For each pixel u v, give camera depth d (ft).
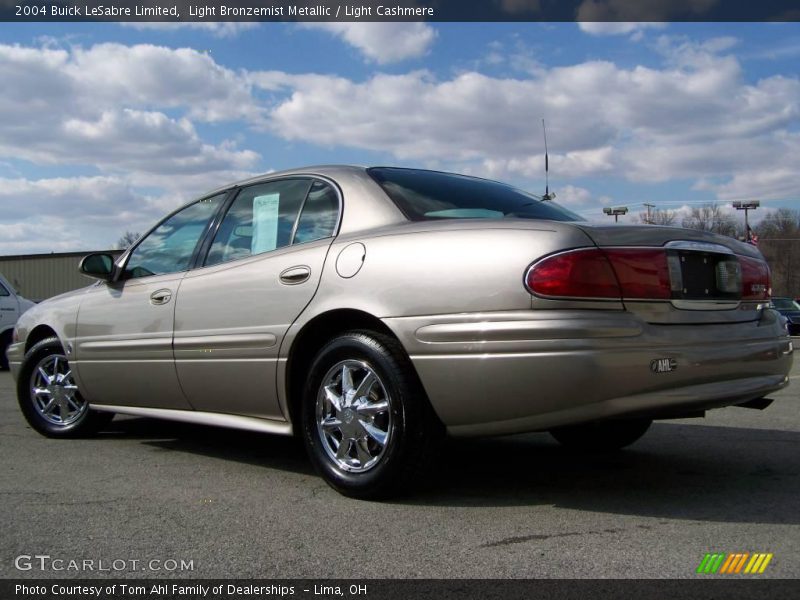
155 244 15.67
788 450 15.19
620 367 9.61
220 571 8.50
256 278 12.76
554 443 16.11
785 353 12.05
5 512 10.80
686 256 10.91
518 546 9.18
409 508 10.81
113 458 14.64
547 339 9.61
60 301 17.34
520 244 10.07
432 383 10.39
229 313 13.07
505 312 9.91
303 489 12.01
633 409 9.77
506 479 12.60
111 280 15.98
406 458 10.70
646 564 8.54
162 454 15.01
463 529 9.84
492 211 12.40
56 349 17.04
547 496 11.48
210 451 15.29
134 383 15.07
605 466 13.71
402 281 10.77
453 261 10.42
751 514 10.48
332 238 12.12
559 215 12.96
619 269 10.00
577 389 9.57
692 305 10.72
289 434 12.38
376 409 11.05
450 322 10.25
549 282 9.71
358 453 11.30
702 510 10.68
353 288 11.28
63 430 16.90
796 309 96.53
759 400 12.14
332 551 9.07
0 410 21.67
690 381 10.27
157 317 14.47
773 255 243.40
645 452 15.02
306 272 11.99
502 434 10.37
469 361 10.08
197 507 11.01
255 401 12.76
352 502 11.17
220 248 14.16
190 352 13.69
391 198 12.07
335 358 11.55
